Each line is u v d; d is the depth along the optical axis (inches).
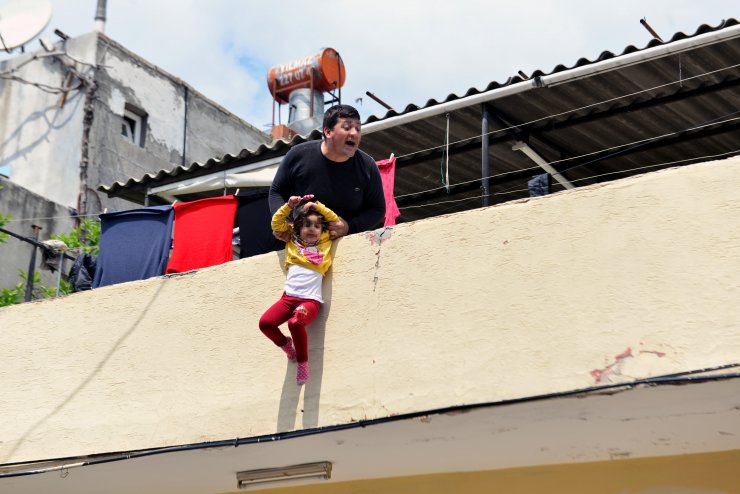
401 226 235.8
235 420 241.9
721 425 208.7
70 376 272.2
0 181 566.6
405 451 239.0
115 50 687.1
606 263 207.2
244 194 308.2
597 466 233.9
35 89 681.6
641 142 353.4
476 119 339.3
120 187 402.6
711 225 198.5
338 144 248.4
